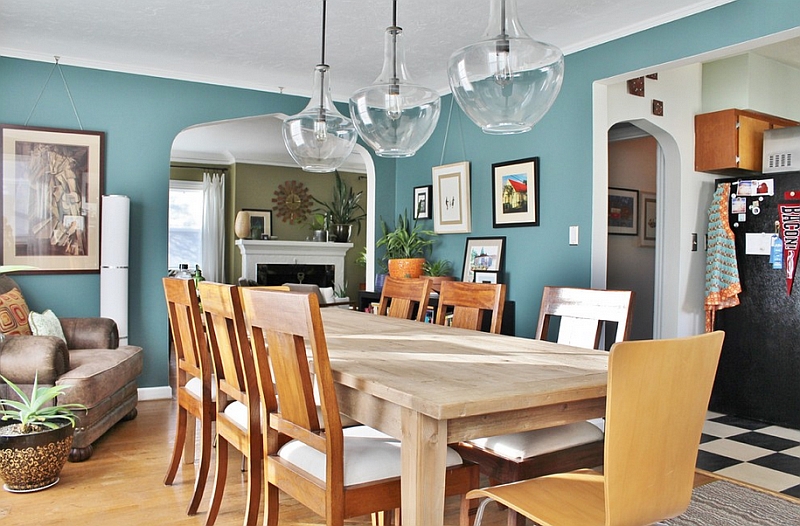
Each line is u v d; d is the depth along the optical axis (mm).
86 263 4422
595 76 3801
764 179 4191
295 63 4645
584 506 1487
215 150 9234
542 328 2619
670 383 1334
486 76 1960
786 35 2932
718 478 3115
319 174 10219
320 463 1729
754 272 4258
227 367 2297
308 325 1567
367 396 1679
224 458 2410
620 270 5355
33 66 4242
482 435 1496
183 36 4062
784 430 4031
